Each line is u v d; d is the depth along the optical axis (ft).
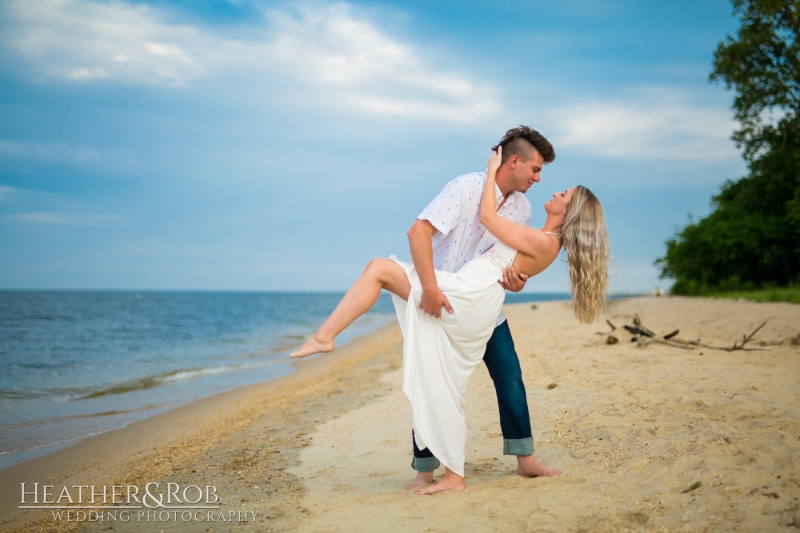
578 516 8.88
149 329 84.28
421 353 11.12
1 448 19.86
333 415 21.34
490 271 11.07
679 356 25.73
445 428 11.03
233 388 32.27
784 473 9.28
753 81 82.48
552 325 56.24
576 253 11.51
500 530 8.75
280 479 13.58
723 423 13.34
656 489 9.61
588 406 16.75
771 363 23.11
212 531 10.24
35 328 83.61
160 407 27.12
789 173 87.71
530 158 11.43
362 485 12.48
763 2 79.25
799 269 91.66
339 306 11.18
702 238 95.45
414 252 10.93
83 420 24.49
